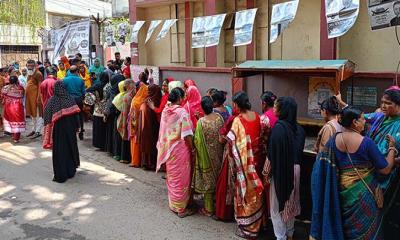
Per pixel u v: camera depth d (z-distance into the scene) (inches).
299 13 322.3
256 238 188.9
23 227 204.5
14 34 804.0
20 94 389.7
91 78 458.6
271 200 178.9
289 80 264.8
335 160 145.1
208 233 195.3
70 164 277.7
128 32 510.9
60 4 869.8
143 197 244.5
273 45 347.9
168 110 216.5
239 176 185.6
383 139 156.6
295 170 178.5
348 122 143.5
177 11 439.2
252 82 298.4
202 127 208.7
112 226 204.2
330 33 220.4
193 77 356.5
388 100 154.0
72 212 222.7
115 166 310.5
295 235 191.3
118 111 316.8
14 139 391.9
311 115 250.8
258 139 189.3
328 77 237.9
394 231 159.9
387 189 155.0
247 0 363.9
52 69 441.1
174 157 213.8
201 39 321.1
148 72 362.9
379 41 266.1
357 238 143.4
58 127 269.4
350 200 142.9
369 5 194.9
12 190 258.2
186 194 215.3
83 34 521.3
